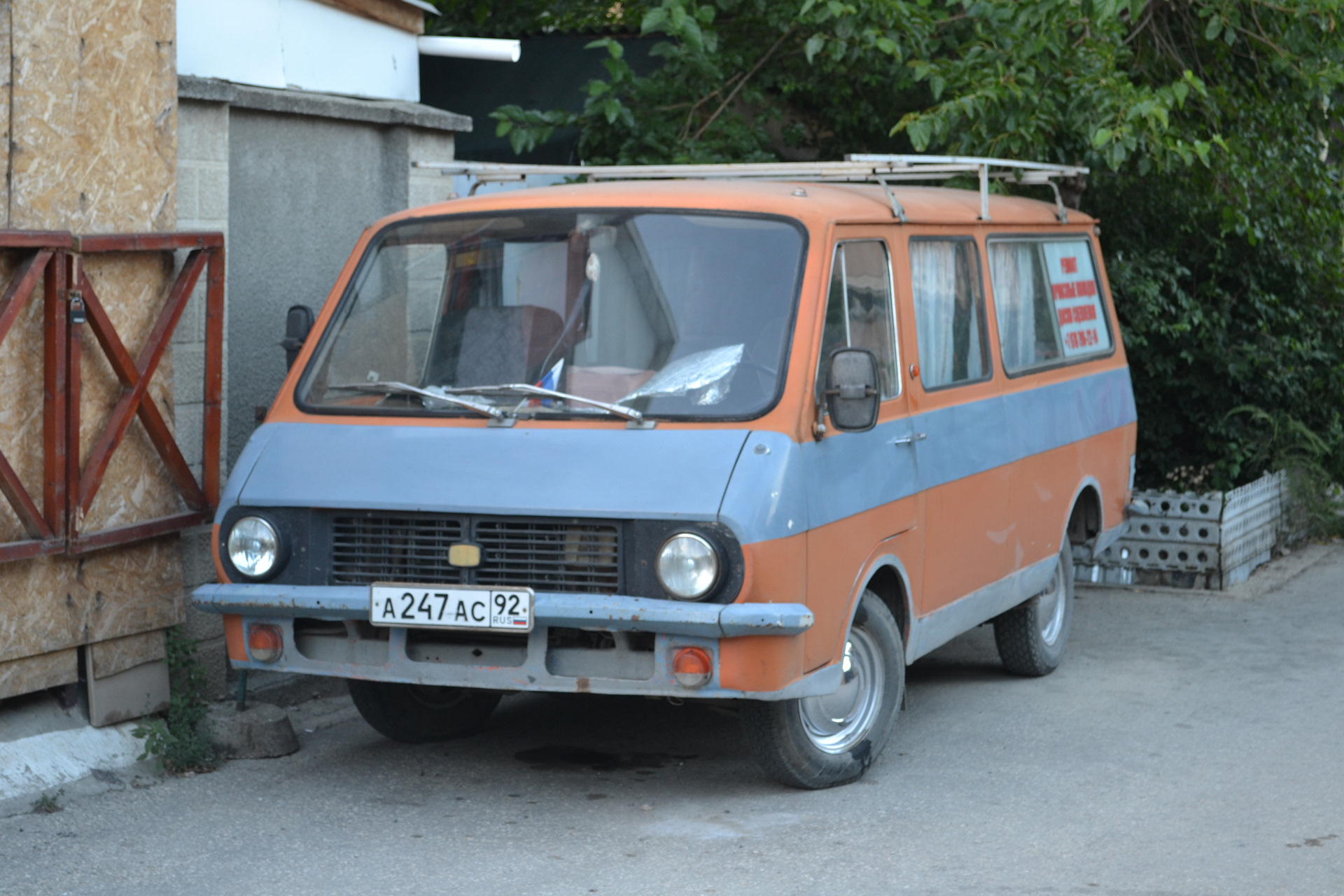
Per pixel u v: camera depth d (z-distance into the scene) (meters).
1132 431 9.19
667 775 6.27
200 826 5.55
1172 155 10.19
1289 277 12.95
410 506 5.45
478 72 12.15
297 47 7.91
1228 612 9.95
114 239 6.04
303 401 6.04
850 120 11.91
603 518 5.27
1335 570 11.41
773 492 5.28
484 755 6.56
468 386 5.88
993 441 7.11
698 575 5.16
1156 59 11.84
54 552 5.88
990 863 5.21
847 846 5.37
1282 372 12.62
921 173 7.47
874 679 6.19
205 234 6.57
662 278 5.89
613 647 5.48
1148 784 6.20
